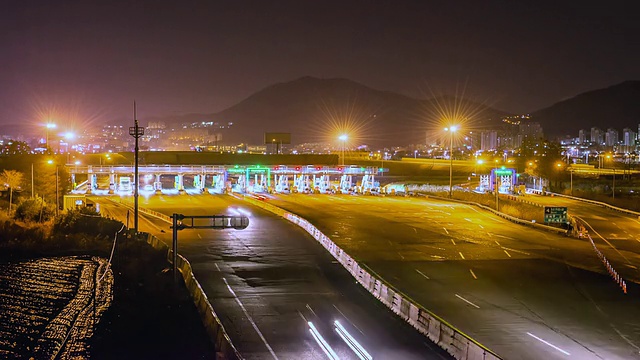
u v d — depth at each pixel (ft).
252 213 287.28
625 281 159.43
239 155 645.10
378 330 110.63
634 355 102.83
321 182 474.49
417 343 102.99
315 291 139.64
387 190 443.73
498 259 184.14
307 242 204.54
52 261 192.75
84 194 382.22
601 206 365.20
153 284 150.30
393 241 213.46
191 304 130.72
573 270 171.42
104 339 116.06
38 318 134.62
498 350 102.78
